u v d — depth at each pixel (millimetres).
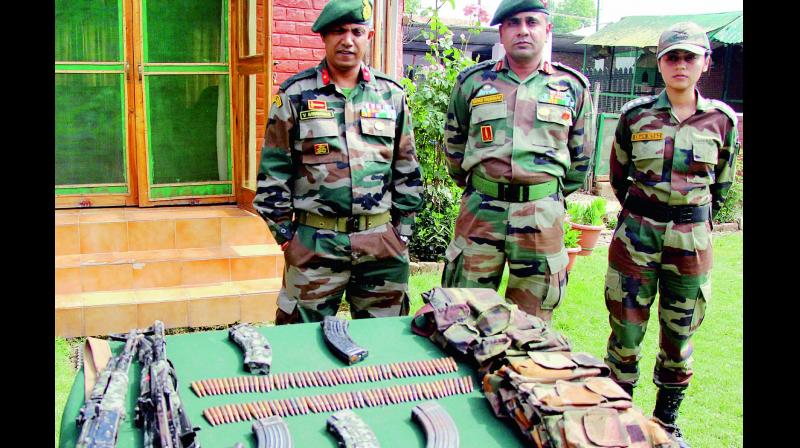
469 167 3619
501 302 2602
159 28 5520
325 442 1878
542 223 3508
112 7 5406
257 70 5145
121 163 5617
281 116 3352
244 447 1833
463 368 2344
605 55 20578
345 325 2637
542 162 3516
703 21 17359
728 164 3627
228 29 5645
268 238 5516
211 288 4992
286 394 2137
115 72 5473
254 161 5480
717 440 3680
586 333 5113
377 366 2305
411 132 3592
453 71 6660
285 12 5504
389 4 7035
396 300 3574
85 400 1967
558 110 3562
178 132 5680
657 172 3506
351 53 3330
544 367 2094
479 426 1990
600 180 11383
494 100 3559
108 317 4590
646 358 4762
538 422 1870
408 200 3568
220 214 5496
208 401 2068
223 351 2416
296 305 3418
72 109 5449
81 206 5555
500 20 3531
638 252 3570
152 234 5246
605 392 1958
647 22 19500
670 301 3594
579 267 7059
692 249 3484
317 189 3355
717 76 18562
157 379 1990
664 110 3527
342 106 3395
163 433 1725
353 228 3398
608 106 21219
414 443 1896
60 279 4746
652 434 1829
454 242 3707
